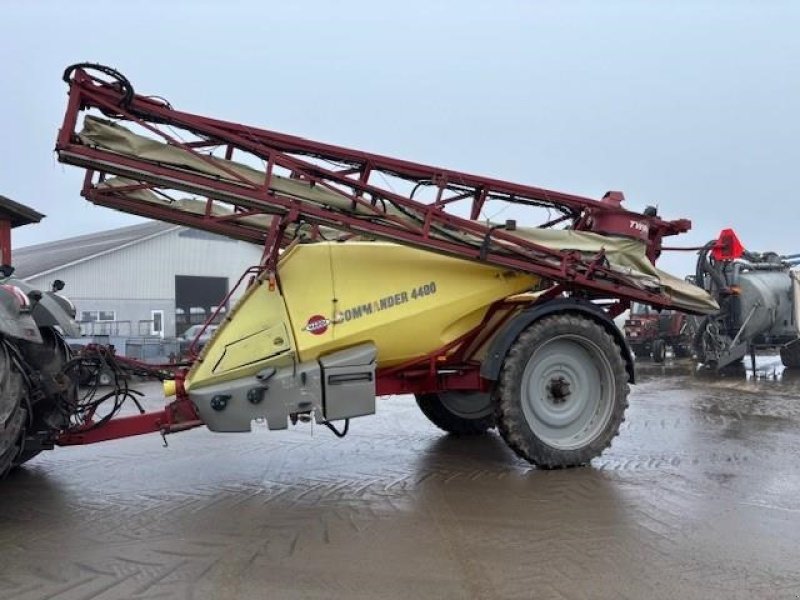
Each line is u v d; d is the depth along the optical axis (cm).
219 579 356
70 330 547
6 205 1739
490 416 734
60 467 604
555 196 633
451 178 604
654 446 667
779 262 1633
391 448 675
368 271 570
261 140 545
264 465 605
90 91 489
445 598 332
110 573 364
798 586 342
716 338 1534
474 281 596
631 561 374
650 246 677
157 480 556
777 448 654
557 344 595
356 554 388
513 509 467
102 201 598
